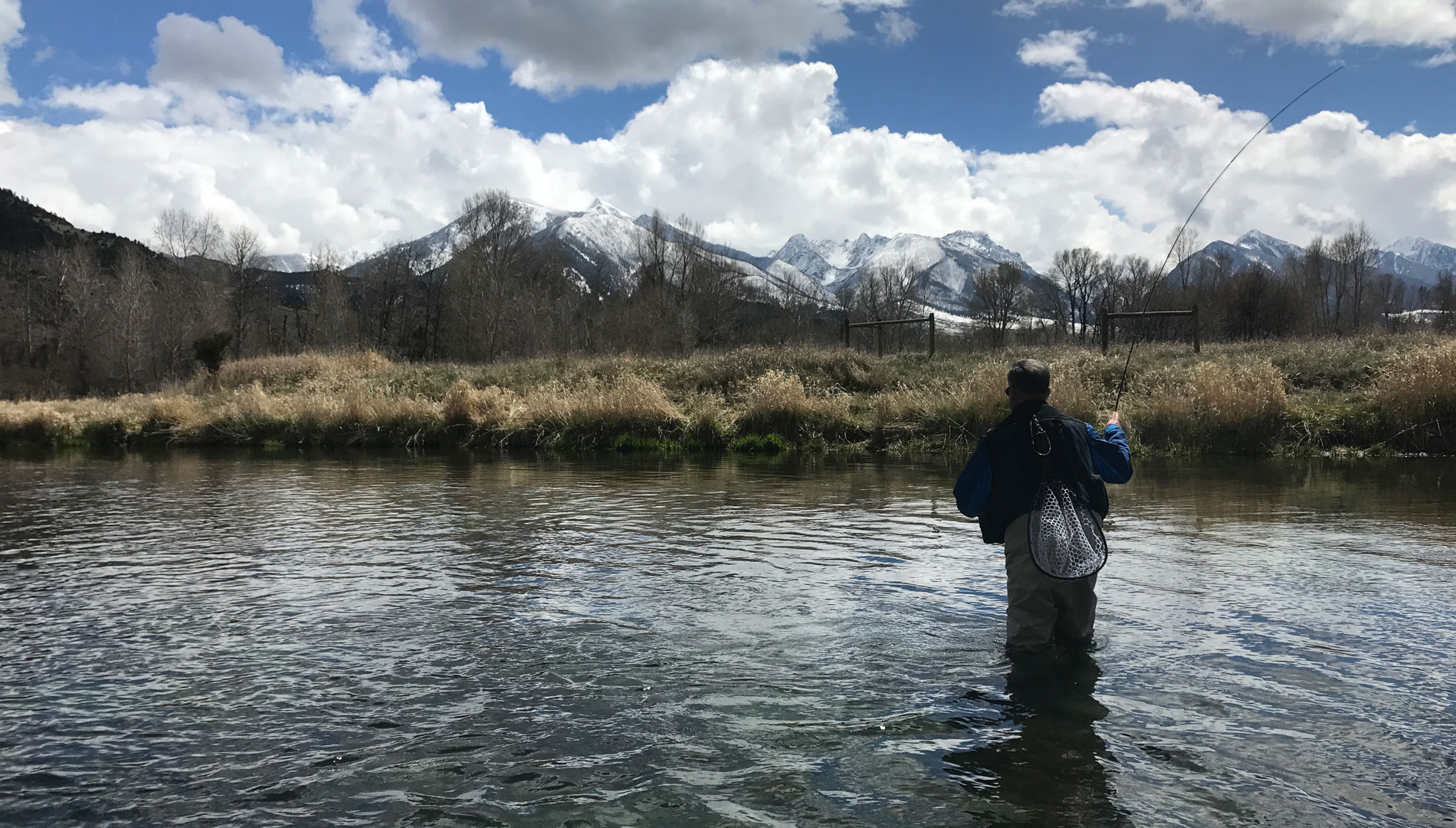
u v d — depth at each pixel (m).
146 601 4.95
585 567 5.77
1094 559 3.84
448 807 2.52
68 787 2.66
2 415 21.88
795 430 16.53
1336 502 8.51
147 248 111.19
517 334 50.34
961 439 15.34
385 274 61.44
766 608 4.68
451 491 10.21
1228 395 13.97
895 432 15.92
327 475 12.38
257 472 12.89
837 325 55.62
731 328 56.00
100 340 59.28
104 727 3.12
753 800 2.54
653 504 8.92
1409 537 6.62
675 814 2.46
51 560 6.17
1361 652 3.84
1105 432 4.33
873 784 2.63
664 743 2.94
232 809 2.52
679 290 55.28
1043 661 3.75
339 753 2.89
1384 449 13.18
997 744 2.92
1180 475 11.00
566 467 13.28
